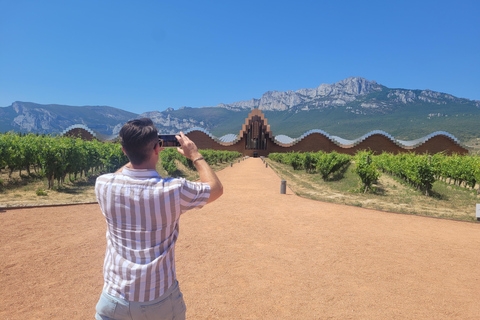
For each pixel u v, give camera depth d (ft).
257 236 22.65
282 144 305.94
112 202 4.80
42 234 21.22
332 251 19.58
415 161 50.49
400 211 33.63
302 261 17.67
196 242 20.81
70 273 15.05
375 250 20.02
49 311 11.56
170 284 5.16
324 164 66.95
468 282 15.31
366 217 30.27
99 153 60.08
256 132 314.35
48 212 27.78
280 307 12.33
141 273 4.76
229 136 418.92
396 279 15.43
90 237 20.88
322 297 13.29
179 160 96.07
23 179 47.55
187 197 4.94
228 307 12.23
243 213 30.60
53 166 40.98
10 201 31.73
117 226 4.89
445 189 53.36
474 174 51.01
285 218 28.89
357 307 12.48
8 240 19.65
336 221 28.25
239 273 15.71
